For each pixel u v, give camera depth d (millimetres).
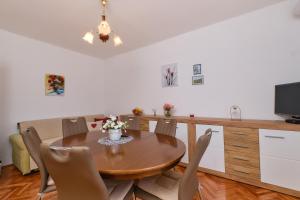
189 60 3408
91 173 1019
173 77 3652
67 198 1193
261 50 2607
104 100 5223
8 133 3486
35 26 3293
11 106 3523
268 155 2209
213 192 2236
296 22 2336
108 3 2561
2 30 3422
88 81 4848
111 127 1993
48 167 1157
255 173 2316
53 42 4012
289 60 2393
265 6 2547
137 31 3395
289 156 2062
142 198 1466
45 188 1614
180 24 3117
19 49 3631
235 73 2857
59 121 3990
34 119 3814
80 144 1837
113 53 4676
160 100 3902
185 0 2467
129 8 2672
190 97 3416
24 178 2838
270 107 2545
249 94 2729
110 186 1459
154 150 1567
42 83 3947
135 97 4406
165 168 1273
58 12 2836
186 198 1252
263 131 2236
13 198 2254
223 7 2592
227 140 2547
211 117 3092
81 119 2828
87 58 4824
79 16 2936
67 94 4391
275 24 2484
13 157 3350
